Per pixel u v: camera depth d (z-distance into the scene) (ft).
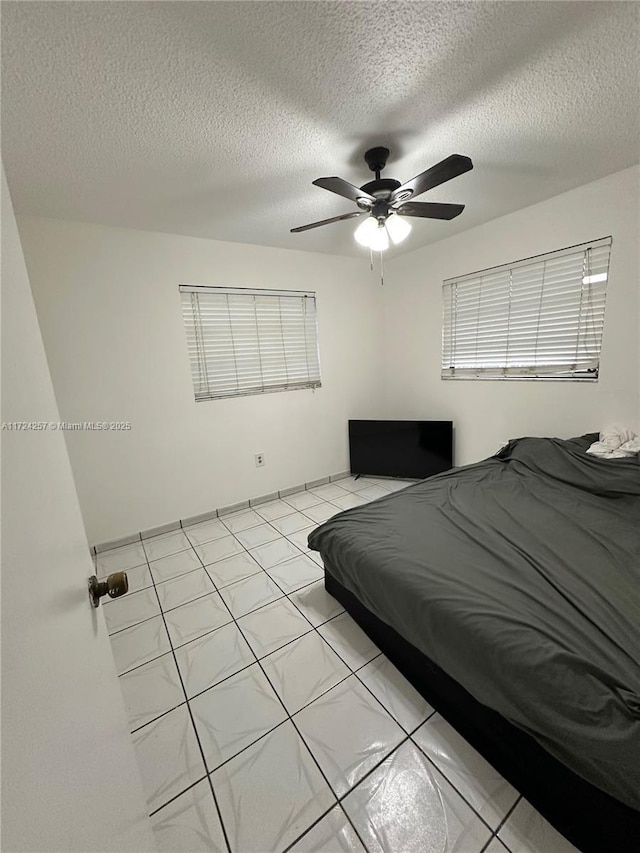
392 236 6.18
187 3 3.14
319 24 3.43
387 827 3.23
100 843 1.61
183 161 5.57
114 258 7.95
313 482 11.92
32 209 6.78
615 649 3.21
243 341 9.98
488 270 9.39
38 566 1.47
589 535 5.13
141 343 8.47
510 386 9.53
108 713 2.18
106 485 8.43
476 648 3.47
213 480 9.92
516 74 4.23
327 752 3.89
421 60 3.94
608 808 2.67
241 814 3.40
